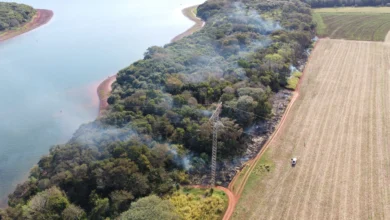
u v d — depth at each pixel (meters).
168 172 84.62
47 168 84.06
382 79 125.88
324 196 76.19
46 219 68.94
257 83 111.31
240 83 109.25
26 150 105.56
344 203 74.12
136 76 123.50
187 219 70.25
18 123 118.00
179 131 93.06
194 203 75.31
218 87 108.94
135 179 76.06
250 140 97.31
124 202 73.38
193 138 91.00
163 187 79.75
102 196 76.38
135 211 64.19
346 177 81.31
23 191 79.75
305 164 86.31
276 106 112.62
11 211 71.75
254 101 99.50
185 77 117.19
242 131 96.31
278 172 84.38
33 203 71.75
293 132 99.25
